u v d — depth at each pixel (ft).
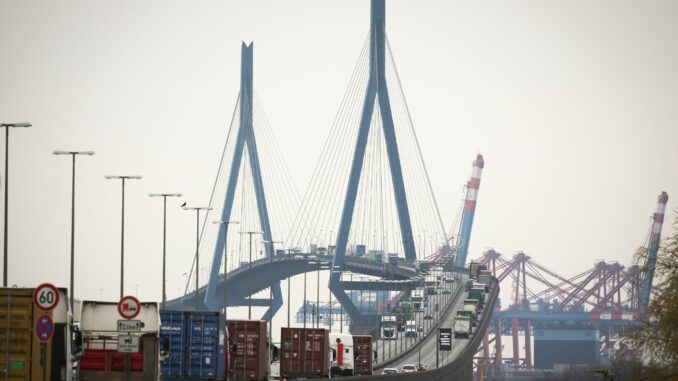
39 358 501.97
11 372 501.15
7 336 499.51
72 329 558.56
